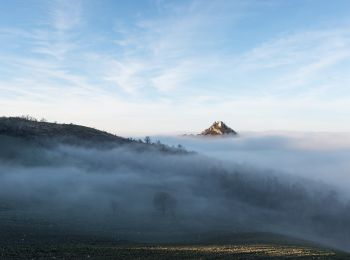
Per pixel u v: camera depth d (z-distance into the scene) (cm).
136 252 8719
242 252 8975
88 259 7806
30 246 8994
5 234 10744
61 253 8250
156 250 9081
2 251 8169
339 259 8694
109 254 8356
